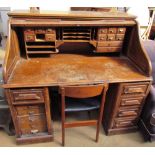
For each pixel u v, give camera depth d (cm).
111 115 152
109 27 143
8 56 119
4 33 330
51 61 149
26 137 149
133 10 217
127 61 155
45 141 155
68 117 186
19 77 122
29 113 136
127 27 152
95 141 158
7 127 155
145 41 177
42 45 146
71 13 140
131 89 134
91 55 165
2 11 305
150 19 235
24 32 135
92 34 147
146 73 133
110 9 200
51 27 135
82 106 140
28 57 151
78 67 141
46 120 143
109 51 156
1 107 147
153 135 153
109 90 151
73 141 158
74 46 165
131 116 156
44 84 117
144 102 148
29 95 122
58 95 167
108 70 138
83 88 115
